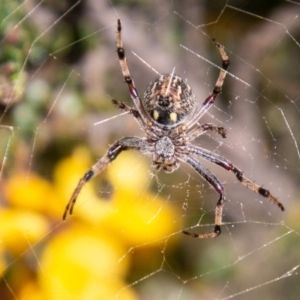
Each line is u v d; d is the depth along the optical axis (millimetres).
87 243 232
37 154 243
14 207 233
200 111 240
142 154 245
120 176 244
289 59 265
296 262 259
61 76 248
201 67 262
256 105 264
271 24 264
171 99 237
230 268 258
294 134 263
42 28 245
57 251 231
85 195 237
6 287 230
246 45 265
